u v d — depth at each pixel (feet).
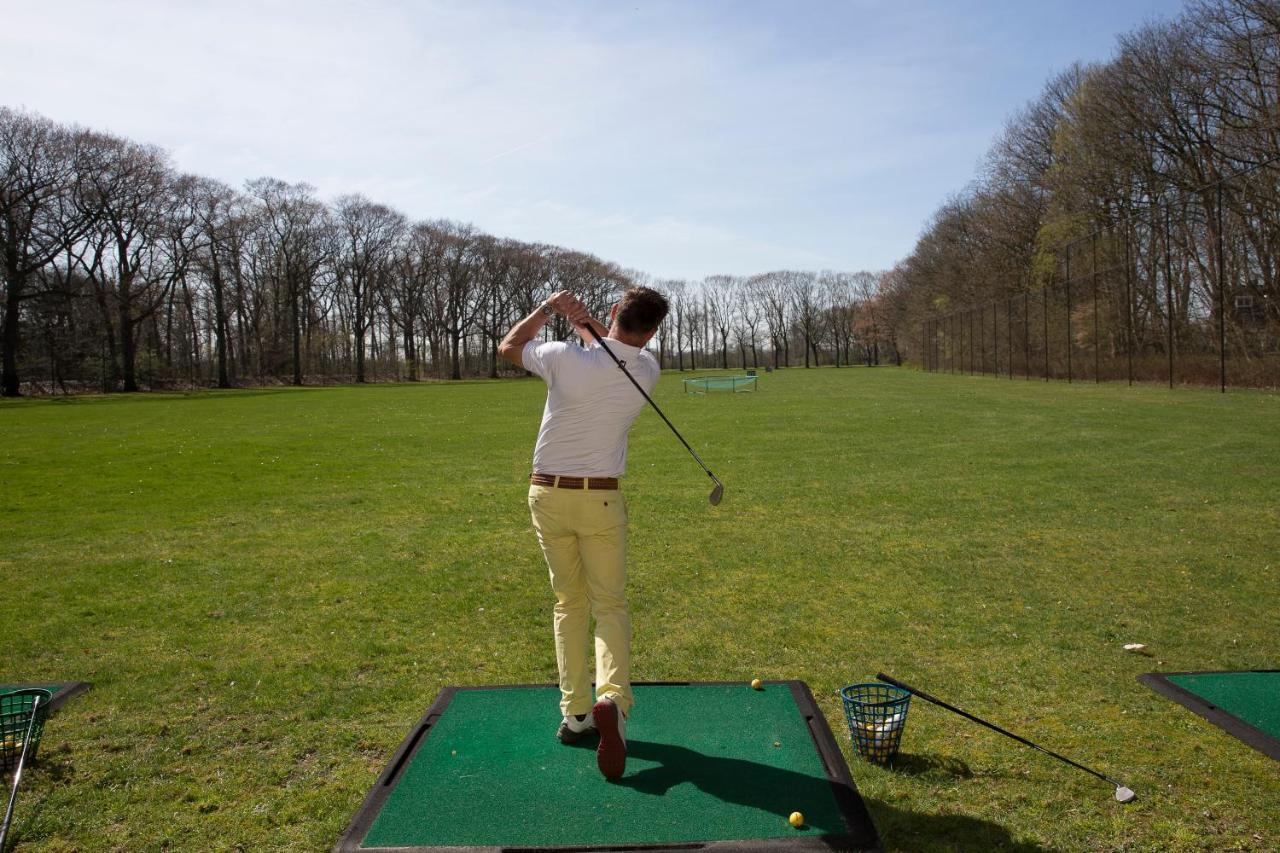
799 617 17.56
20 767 10.11
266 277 209.05
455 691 13.55
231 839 9.69
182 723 12.82
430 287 246.06
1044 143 141.08
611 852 9.02
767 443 49.85
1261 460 37.19
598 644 11.19
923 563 21.70
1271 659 14.80
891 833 9.62
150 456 48.67
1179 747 11.64
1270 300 86.02
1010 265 154.10
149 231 161.79
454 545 24.93
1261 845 9.36
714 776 10.68
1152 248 97.91
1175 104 96.78
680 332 343.46
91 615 18.33
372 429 66.80
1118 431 50.37
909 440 49.44
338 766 11.43
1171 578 19.85
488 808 9.96
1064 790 10.55
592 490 11.13
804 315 334.24
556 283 270.87
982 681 14.02
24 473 41.42
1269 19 81.71
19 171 137.18
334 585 20.63
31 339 153.07
